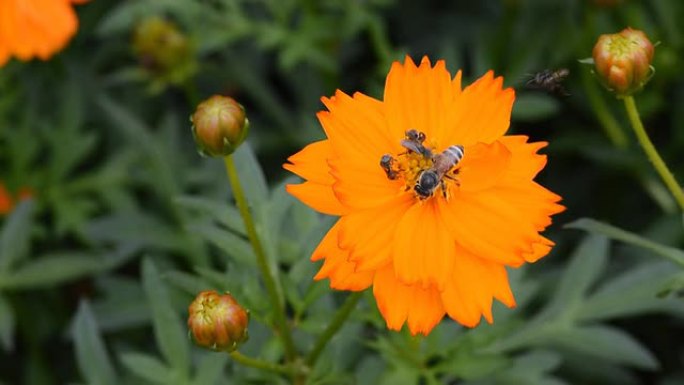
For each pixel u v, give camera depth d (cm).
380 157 36
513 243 34
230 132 36
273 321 39
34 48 44
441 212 35
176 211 49
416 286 35
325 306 41
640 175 51
